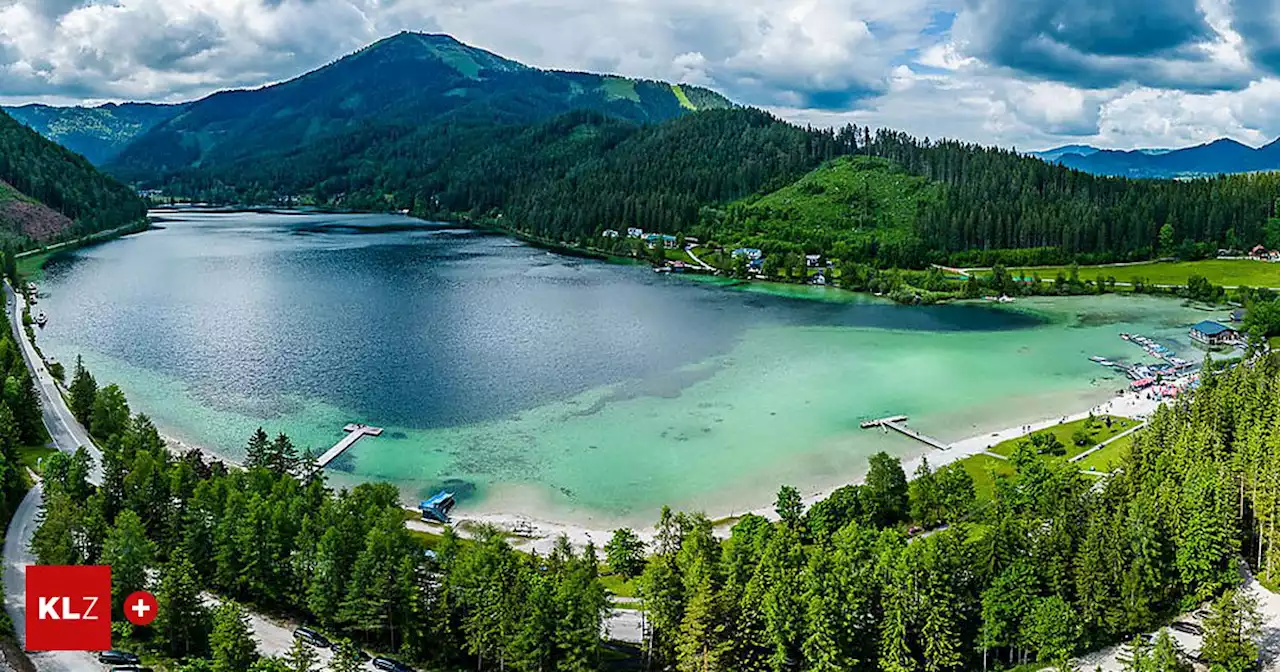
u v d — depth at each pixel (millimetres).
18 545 127125
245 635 96500
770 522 137500
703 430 188375
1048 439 171125
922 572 100938
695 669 96875
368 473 165250
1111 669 100250
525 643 96688
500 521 145750
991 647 101375
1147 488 123688
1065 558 107625
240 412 196375
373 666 102000
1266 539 119312
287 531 113875
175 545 119062
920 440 181250
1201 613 109125
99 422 171375
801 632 98125
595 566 122500
